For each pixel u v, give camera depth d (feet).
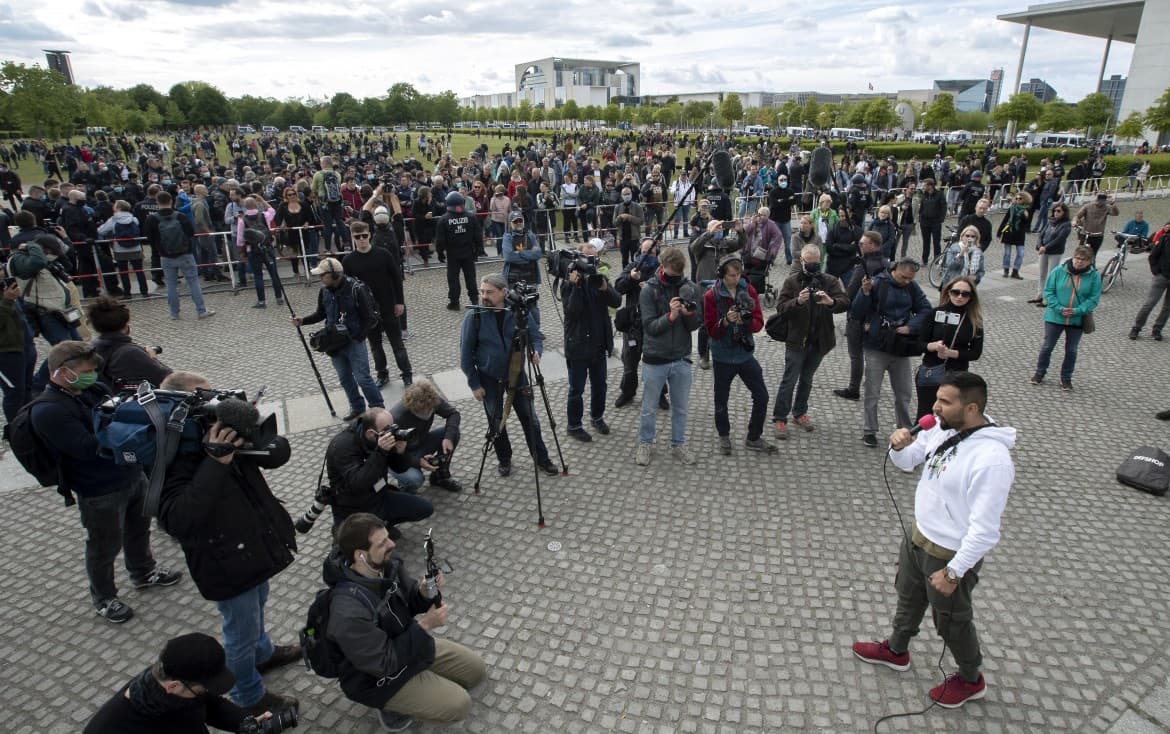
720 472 20.44
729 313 19.72
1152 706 12.12
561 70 537.65
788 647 13.53
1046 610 14.57
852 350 24.75
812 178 33.78
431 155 163.73
